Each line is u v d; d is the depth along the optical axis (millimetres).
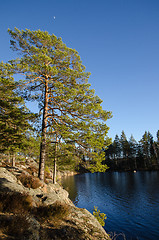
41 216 6035
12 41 12906
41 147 12102
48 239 4602
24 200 6168
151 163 66500
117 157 83500
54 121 12812
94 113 11727
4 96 10172
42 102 14312
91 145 11039
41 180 11336
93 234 6195
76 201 21312
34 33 13094
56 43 14039
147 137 75438
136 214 14688
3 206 5195
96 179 48938
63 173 67625
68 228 5789
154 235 10562
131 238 10352
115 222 13227
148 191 24016
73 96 11789
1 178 8234
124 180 39938
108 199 21656
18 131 9852
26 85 11977
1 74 10406
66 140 11531
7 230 3943
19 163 21797
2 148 10641
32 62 11570
